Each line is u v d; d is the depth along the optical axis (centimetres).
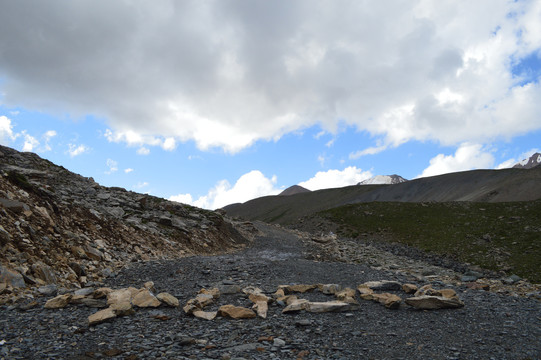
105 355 769
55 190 2714
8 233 1520
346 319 1145
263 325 1049
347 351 857
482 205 11500
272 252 4072
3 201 1759
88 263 1825
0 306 1093
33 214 1891
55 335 883
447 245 8250
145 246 2608
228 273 2017
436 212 11669
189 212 4481
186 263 2253
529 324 1130
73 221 2277
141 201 3816
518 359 823
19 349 771
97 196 3375
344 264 2723
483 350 884
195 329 998
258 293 1433
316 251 4650
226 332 977
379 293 1466
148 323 1030
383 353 852
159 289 1536
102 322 1000
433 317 1201
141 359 756
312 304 1239
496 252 7181
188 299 1359
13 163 3378
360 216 12481
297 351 843
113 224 2670
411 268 3997
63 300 1135
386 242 9712
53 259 1641
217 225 4575
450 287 1952
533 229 8231
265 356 800
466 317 1204
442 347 902
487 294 1695
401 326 1088
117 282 1675
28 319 992
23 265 1399
